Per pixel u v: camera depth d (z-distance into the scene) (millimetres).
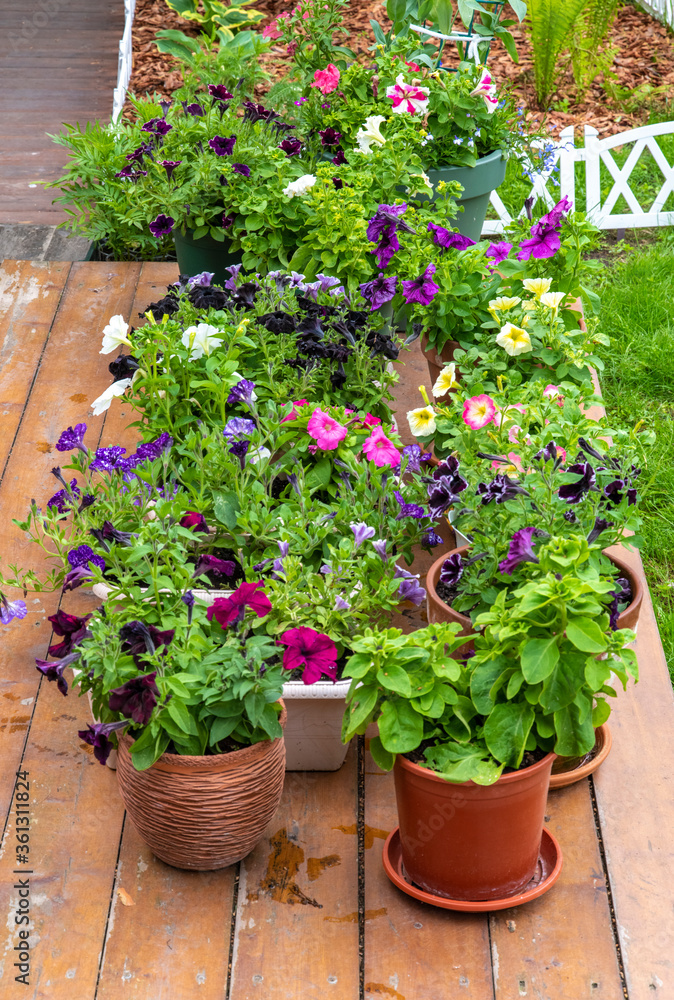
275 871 2074
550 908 1998
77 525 2236
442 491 2201
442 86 3854
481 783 1743
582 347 2859
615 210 5336
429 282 2898
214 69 5234
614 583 2123
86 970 1891
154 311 2812
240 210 3463
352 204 3229
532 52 6188
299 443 2557
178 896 2023
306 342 2662
